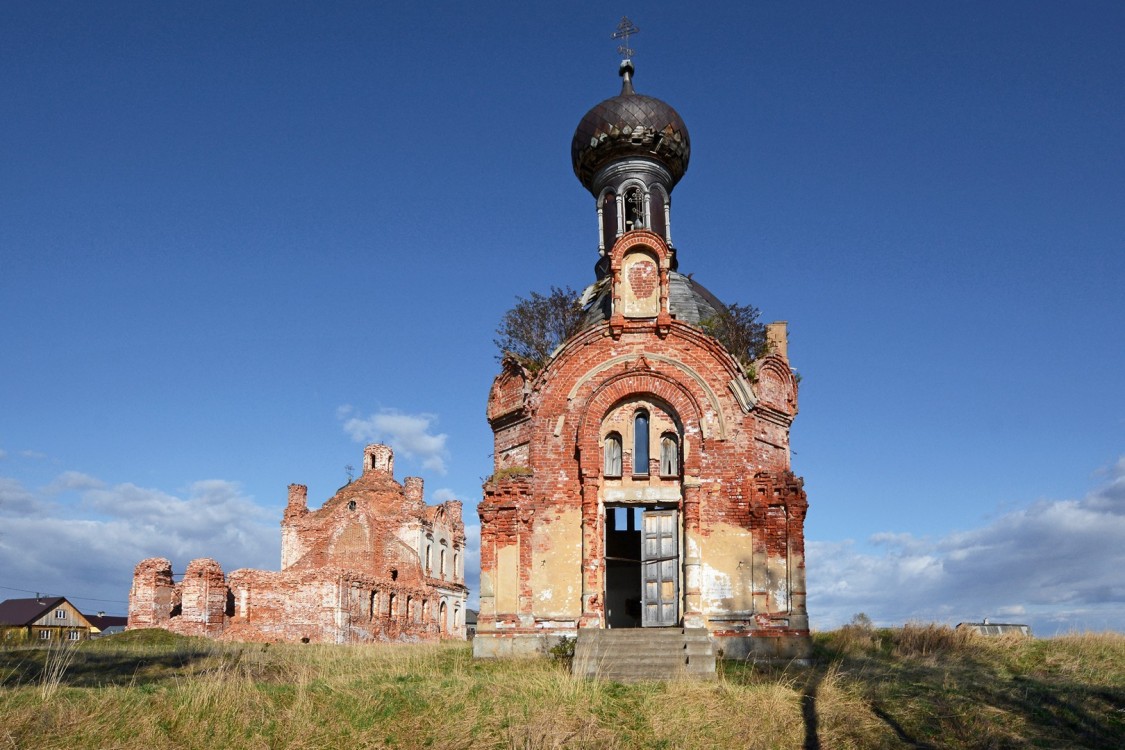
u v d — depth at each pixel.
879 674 23.89
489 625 28.33
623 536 36.88
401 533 73.00
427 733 18.61
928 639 29.86
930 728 18.89
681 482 28.88
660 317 29.44
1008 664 26.03
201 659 29.66
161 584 57.53
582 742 18.14
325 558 68.56
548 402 29.77
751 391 29.08
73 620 94.06
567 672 23.92
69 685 22.95
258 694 20.28
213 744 17.84
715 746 18.30
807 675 24.58
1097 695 21.16
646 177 35.84
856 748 18.02
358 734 18.53
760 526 28.11
